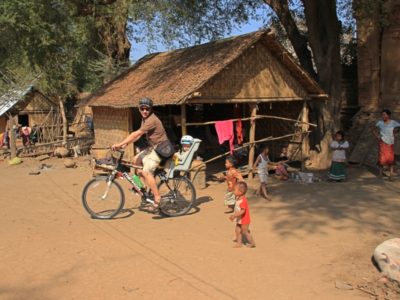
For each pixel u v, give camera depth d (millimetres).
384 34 15773
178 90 10773
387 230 7375
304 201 9531
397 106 15648
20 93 23562
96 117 15266
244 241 6828
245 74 11703
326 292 4996
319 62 14492
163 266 5805
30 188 11523
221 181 12008
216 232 7301
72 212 8742
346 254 6219
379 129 12273
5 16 12641
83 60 23562
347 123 18016
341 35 18266
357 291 5020
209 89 11055
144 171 7938
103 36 23062
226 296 4918
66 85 27031
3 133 23312
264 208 8977
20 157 17906
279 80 12461
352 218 8125
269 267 5750
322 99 13789
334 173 11867
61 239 6988
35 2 12461
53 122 22688
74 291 5113
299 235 7141
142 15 12664
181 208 8523
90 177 13070
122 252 6355
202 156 15258
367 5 12539
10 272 5703
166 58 14500
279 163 12969
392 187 10961
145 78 13539
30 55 15562
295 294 4953
